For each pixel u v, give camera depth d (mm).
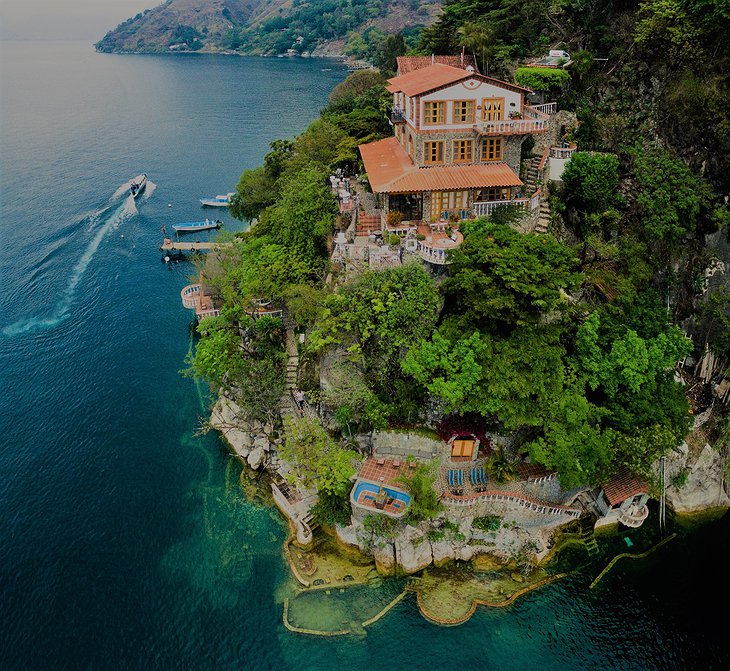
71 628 45062
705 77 59875
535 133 59781
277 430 58188
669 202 58250
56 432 63469
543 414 48938
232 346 61125
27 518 53875
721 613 46000
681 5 61469
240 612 46000
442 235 56281
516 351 48719
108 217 118812
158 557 50312
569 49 74562
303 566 48688
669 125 62000
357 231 62938
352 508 48688
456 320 49938
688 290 59375
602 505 50938
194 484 57031
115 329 81250
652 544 50812
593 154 63562
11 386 70312
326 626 44750
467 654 42875
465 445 51750
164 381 70812
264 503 54594
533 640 43812
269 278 62188
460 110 59250
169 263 99938
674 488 53781
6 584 48250
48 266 98562
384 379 52094
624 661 42688
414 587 47062
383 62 127688
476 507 49219
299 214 63469
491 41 80312
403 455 51875
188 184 138375
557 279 48750
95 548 51094
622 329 52562
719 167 57906
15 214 120000
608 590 47281
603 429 51312
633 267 57406
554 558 49250
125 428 63938
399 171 61219
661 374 53281
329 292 57344
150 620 45562
